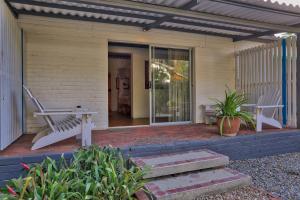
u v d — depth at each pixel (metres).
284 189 2.92
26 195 1.94
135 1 3.69
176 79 6.15
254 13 4.33
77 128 3.51
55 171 2.33
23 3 3.83
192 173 3.09
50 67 4.84
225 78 6.62
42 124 4.84
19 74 4.29
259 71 6.04
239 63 6.66
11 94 3.71
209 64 6.39
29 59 4.69
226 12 4.29
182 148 3.71
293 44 5.16
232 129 4.19
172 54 6.07
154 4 3.82
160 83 5.96
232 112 4.24
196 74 6.23
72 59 4.99
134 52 7.69
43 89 4.79
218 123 4.38
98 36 5.18
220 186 2.72
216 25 5.41
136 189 2.32
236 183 2.83
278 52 5.52
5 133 3.35
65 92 4.95
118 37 5.36
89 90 5.14
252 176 3.37
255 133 4.47
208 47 6.36
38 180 2.11
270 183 3.11
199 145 3.83
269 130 4.81
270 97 5.23
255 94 6.16
